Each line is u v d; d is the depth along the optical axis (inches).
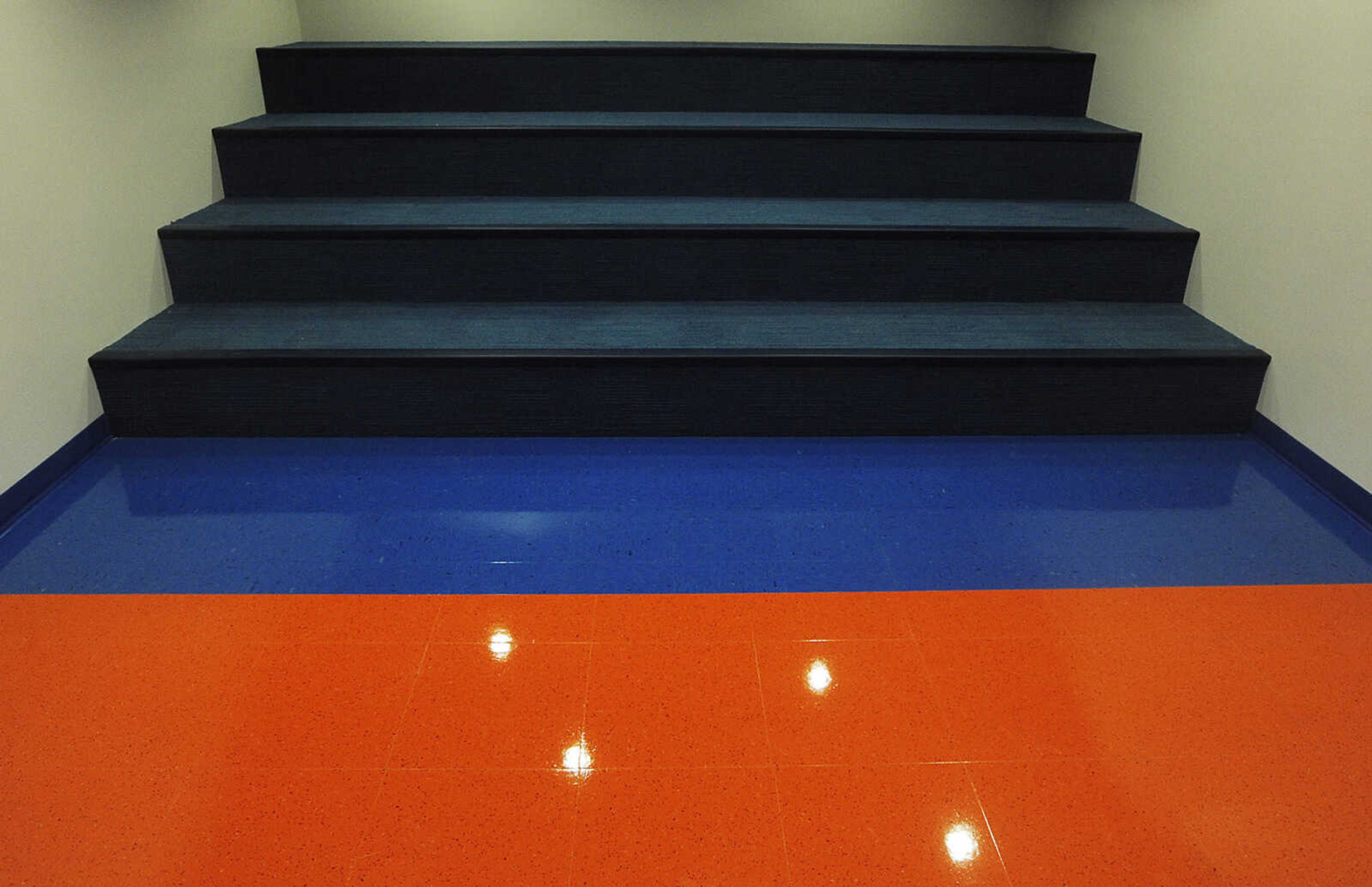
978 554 77.5
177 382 91.4
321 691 61.8
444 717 59.7
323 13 133.2
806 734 58.6
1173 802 54.3
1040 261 104.2
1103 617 70.1
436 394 92.7
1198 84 101.9
